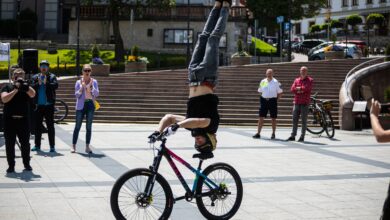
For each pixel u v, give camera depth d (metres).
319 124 16.20
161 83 22.22
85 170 9.04
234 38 37.47
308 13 49.78
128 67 25.55
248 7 46.69
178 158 5.67
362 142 14.32
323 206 6.82
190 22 37.84
